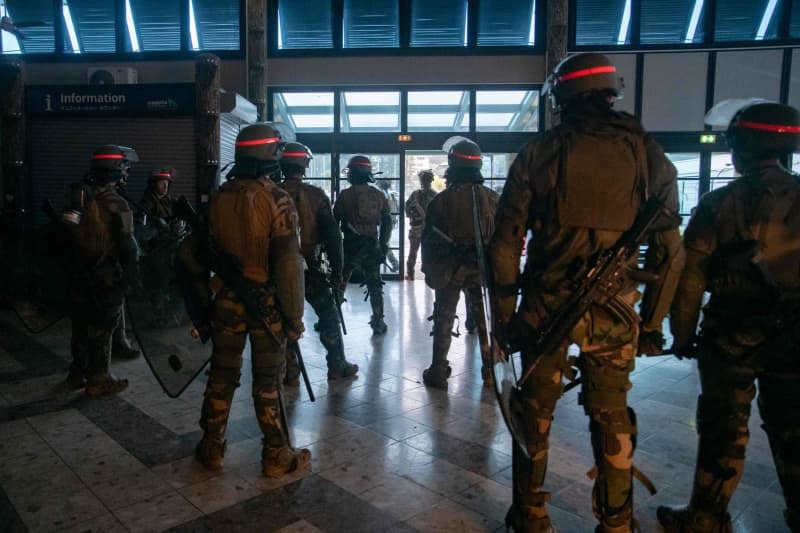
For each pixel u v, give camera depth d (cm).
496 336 200
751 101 219
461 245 396
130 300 304
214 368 284
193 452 309
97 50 962
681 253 201
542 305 204
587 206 194
